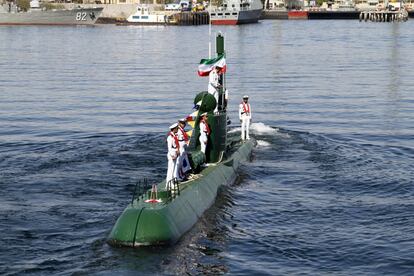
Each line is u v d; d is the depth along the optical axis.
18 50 118.69
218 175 30.92
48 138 44.31
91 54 110.75
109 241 23.89
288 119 52.31
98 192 31.28
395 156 39.81
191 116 32.00
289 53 111.06
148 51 115.50
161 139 43.41
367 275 22.62
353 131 47.56
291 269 22.98
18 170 35.16
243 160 36.72
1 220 27.08
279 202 30.25
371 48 120.31
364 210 29.38
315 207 29.69
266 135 44.84
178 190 26.09
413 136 45.97
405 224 27.56
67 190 31.53
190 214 25.89
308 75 81.00
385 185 33.28
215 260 23.28
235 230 26.28
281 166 36.59
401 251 24.62
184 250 23.62
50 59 102.06
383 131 47.69
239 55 107.56
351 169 36.28
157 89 68.81
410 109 57.28
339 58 102.62
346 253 24.45
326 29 179.88
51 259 22.91
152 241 23.44
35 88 69.75
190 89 68.56
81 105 58.84
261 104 59.62
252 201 30.17
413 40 138.50
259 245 24.91
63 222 26.88
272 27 189.75
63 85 72.00
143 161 37.31
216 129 32.31
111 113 54.69
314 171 35.72
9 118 52.22
